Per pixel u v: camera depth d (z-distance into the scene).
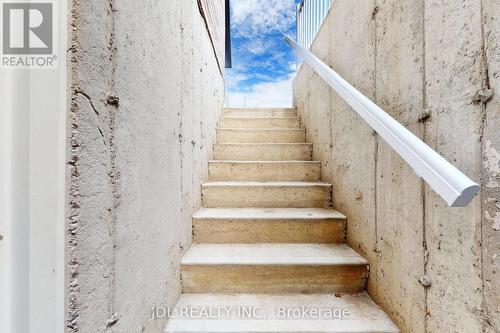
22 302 0.40
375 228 1.11
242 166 1.99
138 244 0.70
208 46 2.01
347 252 1.29
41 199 0.42
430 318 0.77
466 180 0.49
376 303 1.08
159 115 0.88
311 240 1.42
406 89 0.89
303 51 1.78
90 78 0.49
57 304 0.42
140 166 0.72
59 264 0.43
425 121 0.79
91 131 0.49
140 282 0.72
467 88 0.63
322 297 1.13
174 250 1.06
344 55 1.50
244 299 1.10
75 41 0.45
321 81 2.00
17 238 0.40
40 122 0.41
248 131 2.54
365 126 1.22
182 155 1.20
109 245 0.56
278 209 1.64
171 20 1.02
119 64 0.60
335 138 1.67
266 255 1.24
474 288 0.61
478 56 0.60
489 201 0.57
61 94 0.43
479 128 0.60
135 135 0.69
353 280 1.17
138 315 0.70
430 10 0.76
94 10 0.50
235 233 1.42
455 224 0.67
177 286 1.09
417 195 0.83
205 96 1.88
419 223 0.82
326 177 1.86
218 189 1.70
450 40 0.68
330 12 1.77
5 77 0.39
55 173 0.42
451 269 0.69
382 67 1.06
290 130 2.52
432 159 0.57
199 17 1.64
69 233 0.44
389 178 1.00
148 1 0.78
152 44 0.82
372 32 1.15
